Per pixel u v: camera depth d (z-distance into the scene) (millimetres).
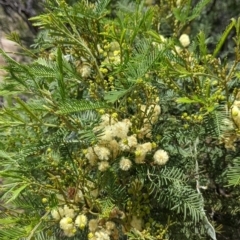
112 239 201
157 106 208
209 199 243
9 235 178
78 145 208
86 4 218
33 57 245
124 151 199
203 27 370
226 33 196
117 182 207
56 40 220
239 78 214
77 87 231
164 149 211
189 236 219
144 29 217
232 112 194
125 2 279
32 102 208
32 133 224
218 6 389
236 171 191
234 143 219
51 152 198
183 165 216
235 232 254
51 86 218
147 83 201
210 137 226
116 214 202
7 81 220
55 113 192
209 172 241
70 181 199
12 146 223
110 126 192
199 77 214
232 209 246
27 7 476
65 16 213
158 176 201
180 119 228
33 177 203
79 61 220
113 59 210
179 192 200
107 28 213
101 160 195
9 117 215
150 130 206
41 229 191
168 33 316
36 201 203
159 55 183
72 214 194
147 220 216
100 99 202
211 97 199
